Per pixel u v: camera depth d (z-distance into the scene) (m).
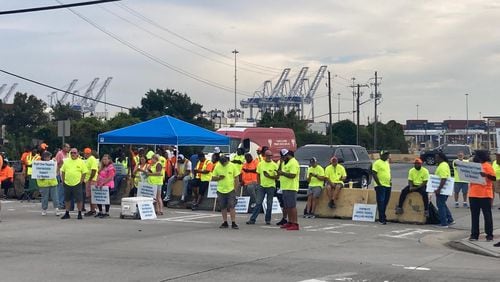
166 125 22.92
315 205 19.45
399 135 106.12
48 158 18.67
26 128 66.62
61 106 72.81
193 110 62.44
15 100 68.69
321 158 25.80
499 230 16.28
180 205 21.83
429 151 53.88
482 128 165.00
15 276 9.12
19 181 24.25
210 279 8.99
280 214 19.86
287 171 15.75
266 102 123.50
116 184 22.80
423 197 17.86
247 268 9.94
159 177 19.34
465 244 13.08
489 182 13.56
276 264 10.37
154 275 9.26
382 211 17.78
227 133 29.50
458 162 13.76
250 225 16.64
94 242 12.91
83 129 50.47
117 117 54.09
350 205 19.02
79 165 17.48
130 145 25.44
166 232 14.78
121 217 18.00
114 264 10.20
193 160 22.89
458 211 21.67
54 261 10.46
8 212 19.39
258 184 17.02
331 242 13.50
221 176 15.77
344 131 90.12
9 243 12.67
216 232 14.93
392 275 9.47
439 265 10.56
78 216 17.59
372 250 12.35
